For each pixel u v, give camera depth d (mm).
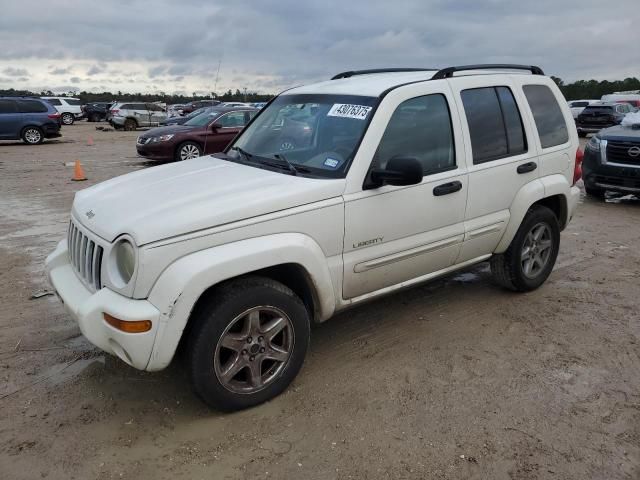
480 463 2834
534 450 2934
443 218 4008
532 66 4988
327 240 3406
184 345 3139
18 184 11086
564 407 3320
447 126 4047
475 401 3377
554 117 4996
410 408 3301
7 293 5023
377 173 3486
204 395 3094
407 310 4719
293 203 3242
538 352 4000
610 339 4215
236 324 3184
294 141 3986
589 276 5609
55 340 4129
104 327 2955
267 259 3096
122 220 3062
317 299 3480
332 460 2855
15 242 6691
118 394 3434
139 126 32188
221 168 3891
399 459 2861
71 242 3594
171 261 2877
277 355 3320
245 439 3020
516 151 4555
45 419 3174
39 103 21391
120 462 2834
